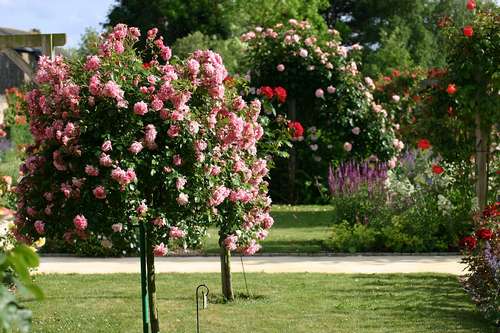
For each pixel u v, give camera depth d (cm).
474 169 1195
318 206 1680
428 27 4803
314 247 1084
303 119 1706
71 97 482
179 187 483
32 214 499
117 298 743
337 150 1716
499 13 1152
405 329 612
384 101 2100
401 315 661
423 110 1243
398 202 1125
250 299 732
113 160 478
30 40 1278
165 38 3791
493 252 677
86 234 486
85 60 516
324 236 1191
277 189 1750
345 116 1680
